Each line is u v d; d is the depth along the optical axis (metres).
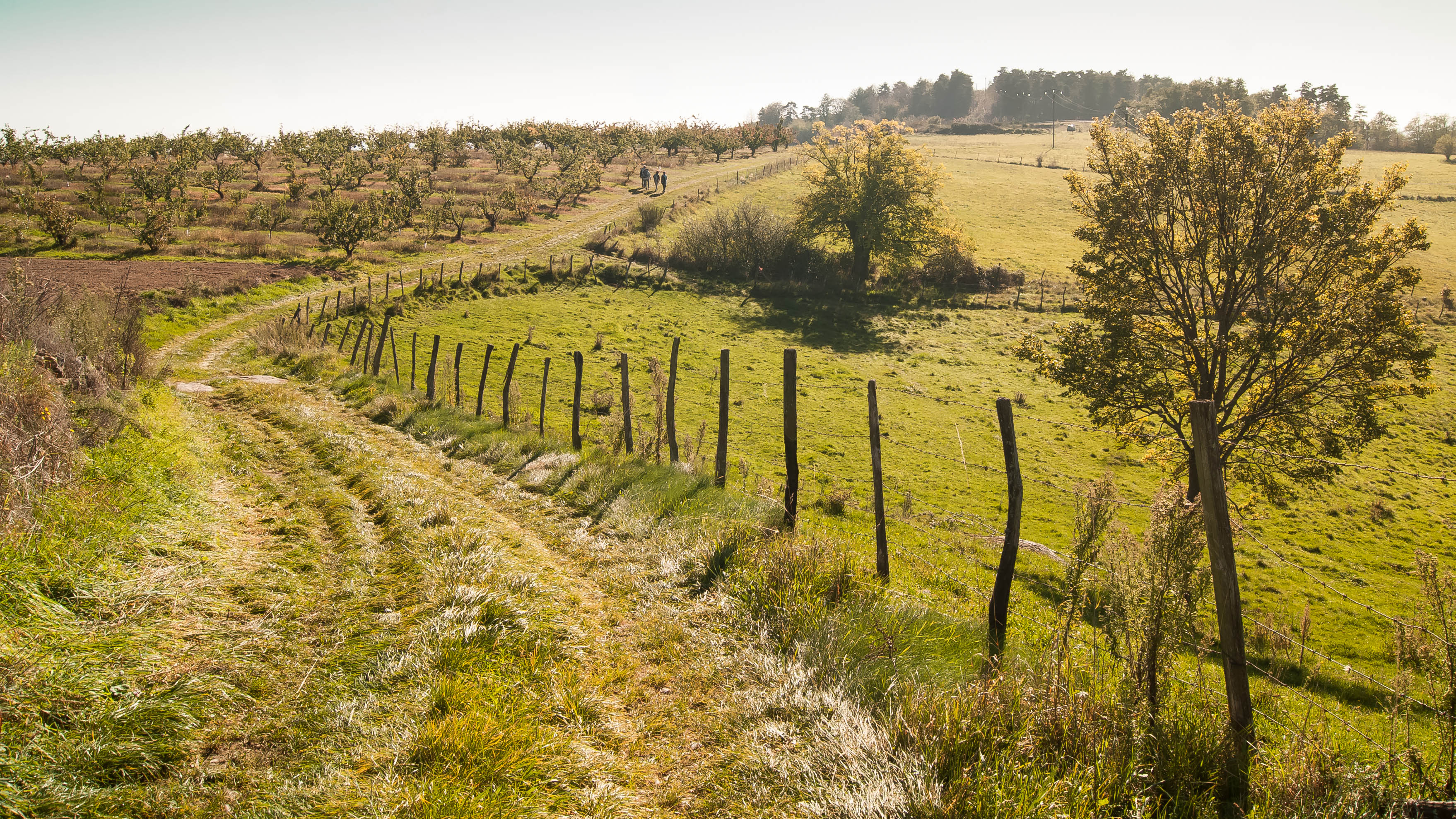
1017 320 50.84
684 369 36.72
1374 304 19.97
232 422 15.73
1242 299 22.19
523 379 30.94
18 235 45.72
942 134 172.50
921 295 55.53
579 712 5.26
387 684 5.29
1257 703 5.85
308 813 3.95
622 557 8.54
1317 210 20.66
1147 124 23.06
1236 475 21.64
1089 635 7.32
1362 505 26.89
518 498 10.95
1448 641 4.16
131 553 6.53
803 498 18.34
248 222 56.62
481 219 66.12
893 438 29.31
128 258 44.06
